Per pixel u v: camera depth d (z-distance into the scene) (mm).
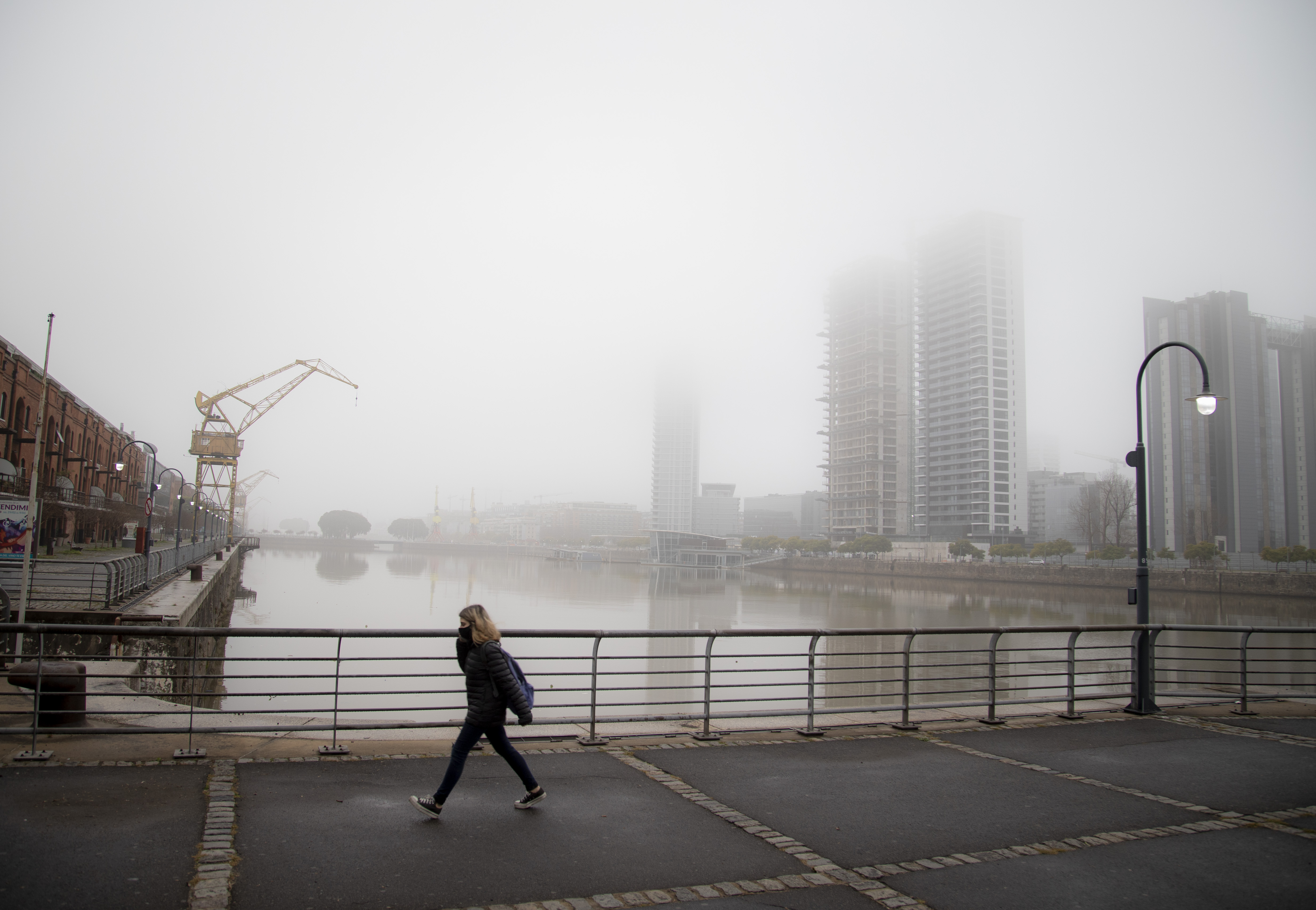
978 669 37438
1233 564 97875
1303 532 145625
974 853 6590
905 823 7270
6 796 6875
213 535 92312
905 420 198375
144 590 29828
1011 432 173375
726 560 185625
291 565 136125
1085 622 64500
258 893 5270
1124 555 106938
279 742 9156
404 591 85938
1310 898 5852
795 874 6031
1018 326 177000
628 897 5504
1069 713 12492
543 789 7805
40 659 8125
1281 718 13242
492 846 6293
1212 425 142625
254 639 38375
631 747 9727
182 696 9352
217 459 108375
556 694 26781
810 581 134375
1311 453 147125
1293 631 13742
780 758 9484
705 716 10312
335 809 6957
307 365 114250
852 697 10984
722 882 5828
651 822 7020
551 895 5477
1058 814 7676
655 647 39594
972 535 171000
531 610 72875
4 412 47250
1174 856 6664
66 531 57656
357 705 20312
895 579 132875
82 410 65375
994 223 177375
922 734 11031
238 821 6547
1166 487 148375
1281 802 8297
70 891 5125
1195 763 9852
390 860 5922
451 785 6875
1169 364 148750
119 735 8719
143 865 5594
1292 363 149250
